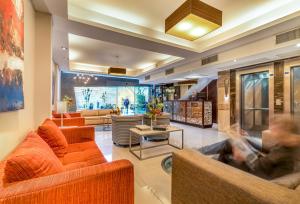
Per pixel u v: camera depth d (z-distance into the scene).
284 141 1.12
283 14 3.19
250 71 5.31
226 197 0.83
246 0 3.06
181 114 8.67
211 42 4.65
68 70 8.00
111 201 1.15
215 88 8.51
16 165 1.00
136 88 12.80
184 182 1.11
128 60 7.22
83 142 2.96
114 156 3.58
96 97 11.02
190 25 3.03
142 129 3.79
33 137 1.74
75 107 10.13
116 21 3.69
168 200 2.03
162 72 8.09
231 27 4.11
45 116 2.94
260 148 1.26
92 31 3.51
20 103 1.67
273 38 3.66
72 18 3.06
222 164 1.02
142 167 3.01
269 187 0.76
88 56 6.60
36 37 2.87
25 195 0.88
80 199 1.04
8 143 1.57
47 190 0.94
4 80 1.28
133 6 3.30
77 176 1.05
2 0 1.23
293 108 4.30
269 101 4.79
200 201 0.98
